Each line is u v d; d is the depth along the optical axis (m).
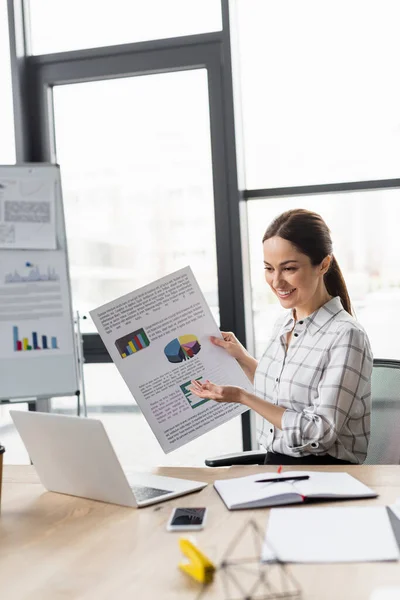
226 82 2.79
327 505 1.33
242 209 2.84
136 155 2.97
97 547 1.19
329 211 2.82
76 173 3.04
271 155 2.86
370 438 2.00
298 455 1.81
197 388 1.82
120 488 1.41
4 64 3.03
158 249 2.97
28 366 1.76
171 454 2.96
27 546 1.22
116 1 2.95
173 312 1.90
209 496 1.45
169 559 1.11
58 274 1.79
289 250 1.90
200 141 2.90
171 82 2.92
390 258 2.77
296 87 2.83
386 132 2.74
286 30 2.83
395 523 1.20
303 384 1.89
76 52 2.97
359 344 1.84
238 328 2.83
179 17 2.88
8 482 1.67
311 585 0.97
